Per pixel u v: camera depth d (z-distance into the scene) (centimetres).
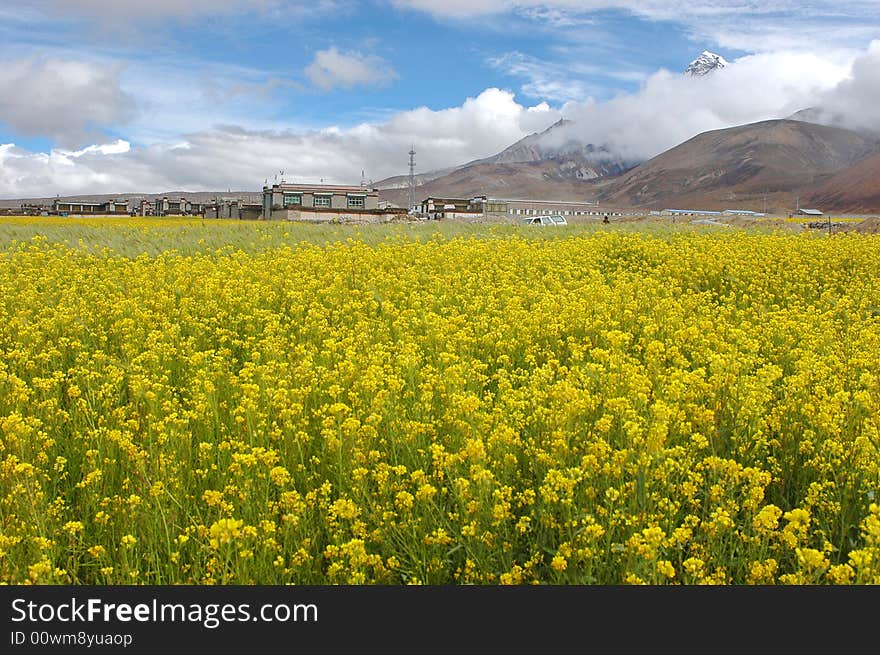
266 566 477
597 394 730
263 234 2547
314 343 1145
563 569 457
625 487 529
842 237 2588
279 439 653
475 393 801
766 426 659
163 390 832
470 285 1577
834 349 1022
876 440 599
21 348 1052
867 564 416
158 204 12975
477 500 508
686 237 2577
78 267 1816
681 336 1034
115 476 612
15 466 547
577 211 17838
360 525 504
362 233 2672
